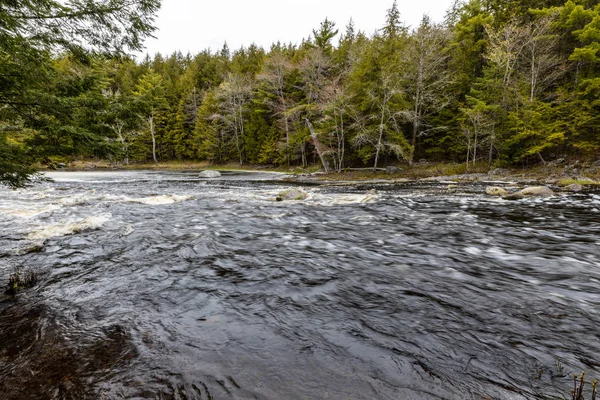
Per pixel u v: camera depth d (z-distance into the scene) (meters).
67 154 5.56
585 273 5.13
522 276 5.04
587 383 2.50
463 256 6.11
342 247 6.78
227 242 7.11
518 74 26.66
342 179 26.52
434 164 29.78
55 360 2.81
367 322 3.55
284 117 38.72
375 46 28.55
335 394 2.38
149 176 31.12
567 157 24.47
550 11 24.06
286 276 5.04
